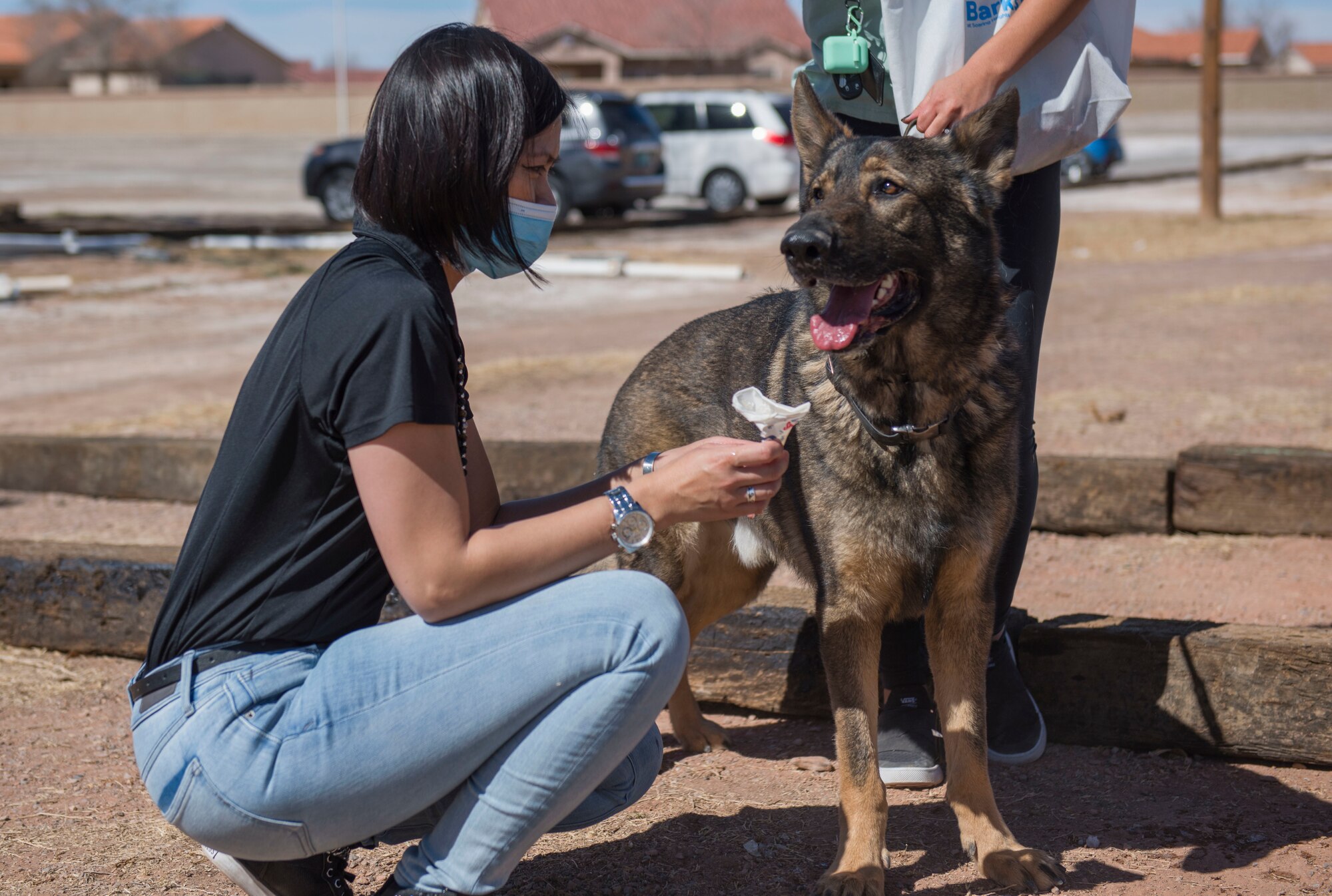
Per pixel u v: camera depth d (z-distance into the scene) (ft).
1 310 41.14
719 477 7.41
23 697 13.05
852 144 10.04
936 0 10.48
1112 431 21.58
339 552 7.17
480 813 7.31
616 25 188.96
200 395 28.12
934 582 9.62
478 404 26.27
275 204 81.05
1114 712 11.27
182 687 7.11
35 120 183.83
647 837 9.82
